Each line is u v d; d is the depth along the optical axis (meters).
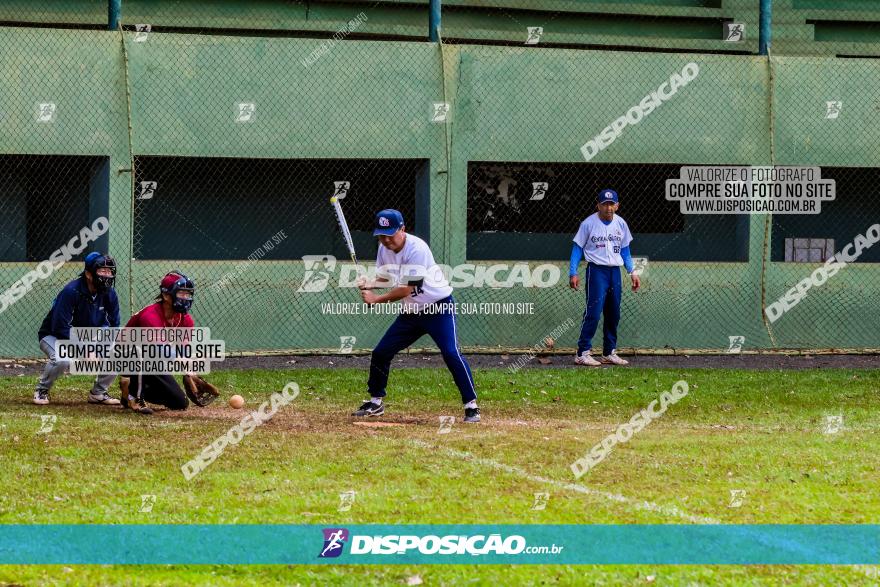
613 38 40.50
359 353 34.62
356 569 13.17
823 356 35.97
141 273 33.66
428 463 18.62
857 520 15.45
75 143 33.38
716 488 17.17
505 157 35.47
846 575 13.18
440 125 35.12
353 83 34.78
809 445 20.89
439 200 35.12
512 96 35.44
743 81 36.50
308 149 34.56
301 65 34.56
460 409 25.41
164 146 33.88
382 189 38.72
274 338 34.50
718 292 36.50
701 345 36.47
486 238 39.91
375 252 39.03
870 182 40.28
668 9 41.03
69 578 12.66
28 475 17.42
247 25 38.12
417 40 39.75
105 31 33.66
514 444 20.44
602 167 40.06
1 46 32.84
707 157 36.38
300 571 13.08
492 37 39.72
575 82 35.69
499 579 12.87
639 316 36.19
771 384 29.53
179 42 33.97
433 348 34.94
